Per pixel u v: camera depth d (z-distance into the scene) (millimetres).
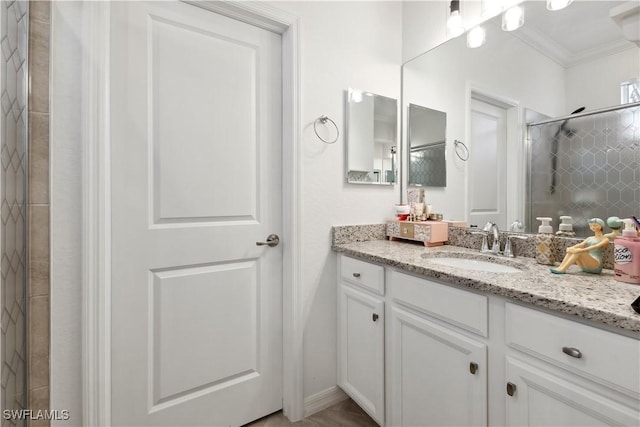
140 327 1210
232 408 1432
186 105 1294
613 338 664
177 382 1292
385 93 1843
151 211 1229
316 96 1574
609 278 942
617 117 1082
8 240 893
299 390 1525
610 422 670
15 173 927
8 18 879
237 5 1335
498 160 1429
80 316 1091
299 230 1517
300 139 1508
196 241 1328
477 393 951
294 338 1511
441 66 1679
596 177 1133
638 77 1038
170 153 1261
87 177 1070
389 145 1851
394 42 1887
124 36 1161
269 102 1510
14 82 916
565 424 746
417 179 1811
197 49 1316
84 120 1069
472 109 1535
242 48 1433
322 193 1603
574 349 725
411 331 1191
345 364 1573
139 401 1211
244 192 1447
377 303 1341
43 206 1025
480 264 1342
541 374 790
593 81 1142
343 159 1680
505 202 1403
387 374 1310
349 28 1699
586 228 1153
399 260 1223
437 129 1700
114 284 1155
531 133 1314
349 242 1677
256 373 1501
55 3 1036
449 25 1492
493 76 1448
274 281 1544
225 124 1389
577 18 1183
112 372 1157
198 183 1325
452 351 1034
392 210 1875
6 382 890
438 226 1554
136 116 1188
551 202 1251
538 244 1178
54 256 1046
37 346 1021
